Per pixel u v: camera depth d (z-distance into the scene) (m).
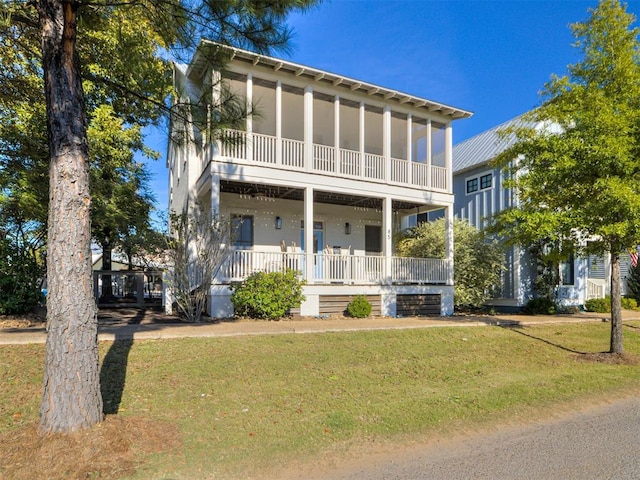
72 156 4.19
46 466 3.59
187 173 14.42
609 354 8.92
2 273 9.56
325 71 12.68
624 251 9.27
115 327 8.82
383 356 8.02
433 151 17.45
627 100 8.51
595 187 8.09
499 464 3.96
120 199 14.40
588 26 9.01
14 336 7.07
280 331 9.04
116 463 3.72
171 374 6.23
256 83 12.74
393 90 13.87
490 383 6.75
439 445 4.41
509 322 12.11
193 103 6.08
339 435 4.57
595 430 4.89
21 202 9.61
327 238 16.48
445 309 14.84
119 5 5.36
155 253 14.91
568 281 17.53
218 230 11.00
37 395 5.22
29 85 8.20
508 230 9.77
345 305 13.32
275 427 4.71
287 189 13.81
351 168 14.05
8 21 4.70
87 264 4.25
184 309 11.00
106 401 5.19
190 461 3.86
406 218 19.23
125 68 7.86
